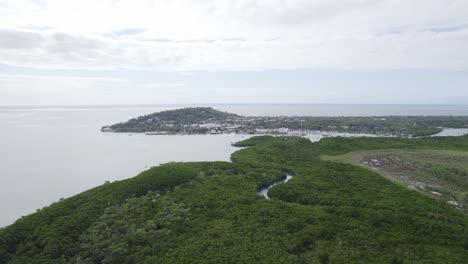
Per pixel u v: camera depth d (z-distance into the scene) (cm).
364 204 8556
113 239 6544
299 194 9419
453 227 6875
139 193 9388
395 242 6244
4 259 5769
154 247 6194
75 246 6275
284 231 6825
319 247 6109
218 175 11756
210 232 6831
